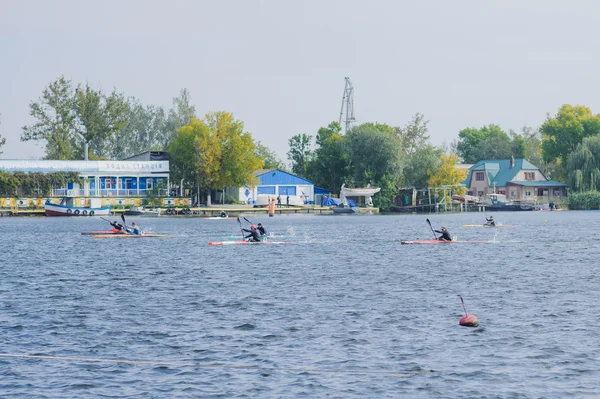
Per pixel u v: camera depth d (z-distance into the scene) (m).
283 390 36.12
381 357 40.91
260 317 50.91
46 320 50.47
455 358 40.66
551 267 77.88
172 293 61.53
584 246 104.19
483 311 52.53
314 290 62.56
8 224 175.12
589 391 35.47
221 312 52.81
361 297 58.84
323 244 110.44
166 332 46.75
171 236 129.75
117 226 131.50
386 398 35.06
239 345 43.50
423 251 97.50
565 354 41.06
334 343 43.78
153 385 36.84
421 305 55.09
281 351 42.22
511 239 118.06
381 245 108.00
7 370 39.06
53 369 39.22
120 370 39.06
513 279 68.56
